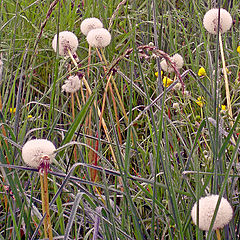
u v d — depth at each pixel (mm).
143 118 1286
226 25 941
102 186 777
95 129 1174
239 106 1264
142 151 1026
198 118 973
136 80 1270
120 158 800
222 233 798
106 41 1022
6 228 839
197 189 732
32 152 647
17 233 758
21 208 789
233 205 881
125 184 771
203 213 647
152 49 786
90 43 1028
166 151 802
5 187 853
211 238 689
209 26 948
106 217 816
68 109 1396
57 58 901
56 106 1200
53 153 656
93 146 1093
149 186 883
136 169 1091
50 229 670
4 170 816
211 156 844
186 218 781
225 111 870
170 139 1014
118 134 1068
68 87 1027
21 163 977
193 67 1292
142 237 774
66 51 1010
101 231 844
